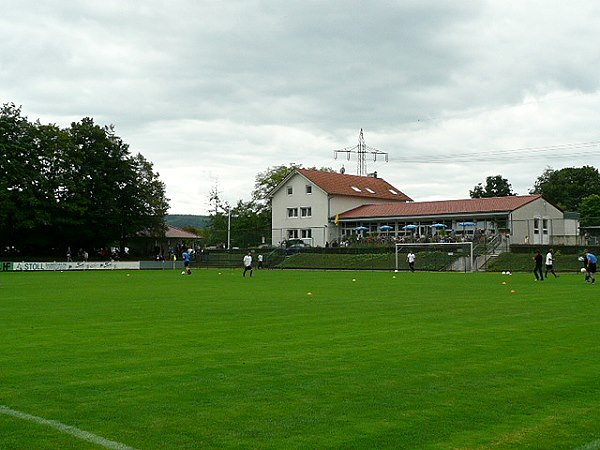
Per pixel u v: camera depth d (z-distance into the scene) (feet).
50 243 256.73
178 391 30.22
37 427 24.58
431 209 241.55
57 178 246.88
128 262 230.48
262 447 22.36
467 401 28.40
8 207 228.02
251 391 30.22
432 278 141.49
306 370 35.01
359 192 277.64
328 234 264.31
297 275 162.30
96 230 260.21
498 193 428.97
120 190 266.98
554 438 23.34
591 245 189.98
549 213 236.22
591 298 82.69
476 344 43.78
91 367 35.96
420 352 40.57
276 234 280.31
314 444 22.68
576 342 44.57
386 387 30.99
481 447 22.39
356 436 23.57
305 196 272.10
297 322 56.70
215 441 22.99
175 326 54.13
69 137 255.29
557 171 414.41
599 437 23.45
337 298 83.82
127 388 30.83
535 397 29.09
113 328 52.95
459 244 194.08
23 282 132.05
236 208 379.14
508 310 66.85
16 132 241.35
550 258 138.21
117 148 265.54
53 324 55.83
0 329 52.44
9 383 31.89
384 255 215.10
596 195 355.56
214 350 41.57
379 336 47.70
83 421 25.40
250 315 62.75
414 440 23.13
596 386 31.14
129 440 23.08
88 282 131.54
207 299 83.25
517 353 40.14
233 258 249.96
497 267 185.78
